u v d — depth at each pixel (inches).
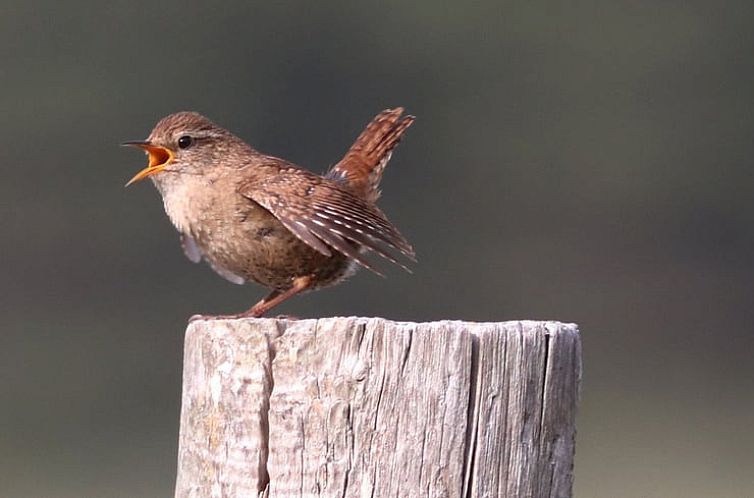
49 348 711.1
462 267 792.9
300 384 182.9
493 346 182.1
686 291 798.5
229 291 706.8
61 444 655.8
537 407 183.2
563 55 855.1
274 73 819.4
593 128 853.2
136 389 689.0
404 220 816.3
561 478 184.7
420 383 180.4
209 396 188.9
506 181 831.1
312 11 831.7
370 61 832.3
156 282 726.5
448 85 842.2
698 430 678.5
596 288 796.0
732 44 866.8
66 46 792.9
